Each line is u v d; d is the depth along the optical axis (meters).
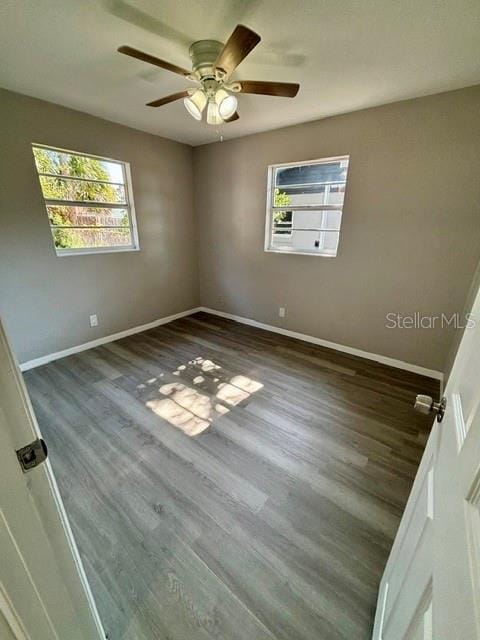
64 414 2.11
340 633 0.99
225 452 1.77
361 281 2.90
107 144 2.95
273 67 1.86
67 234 2.91
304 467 1.67
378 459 1.73
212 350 3.21
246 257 3.80
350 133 2.62
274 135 3.11
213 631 1.00
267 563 1.20
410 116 2.31
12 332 2.63
